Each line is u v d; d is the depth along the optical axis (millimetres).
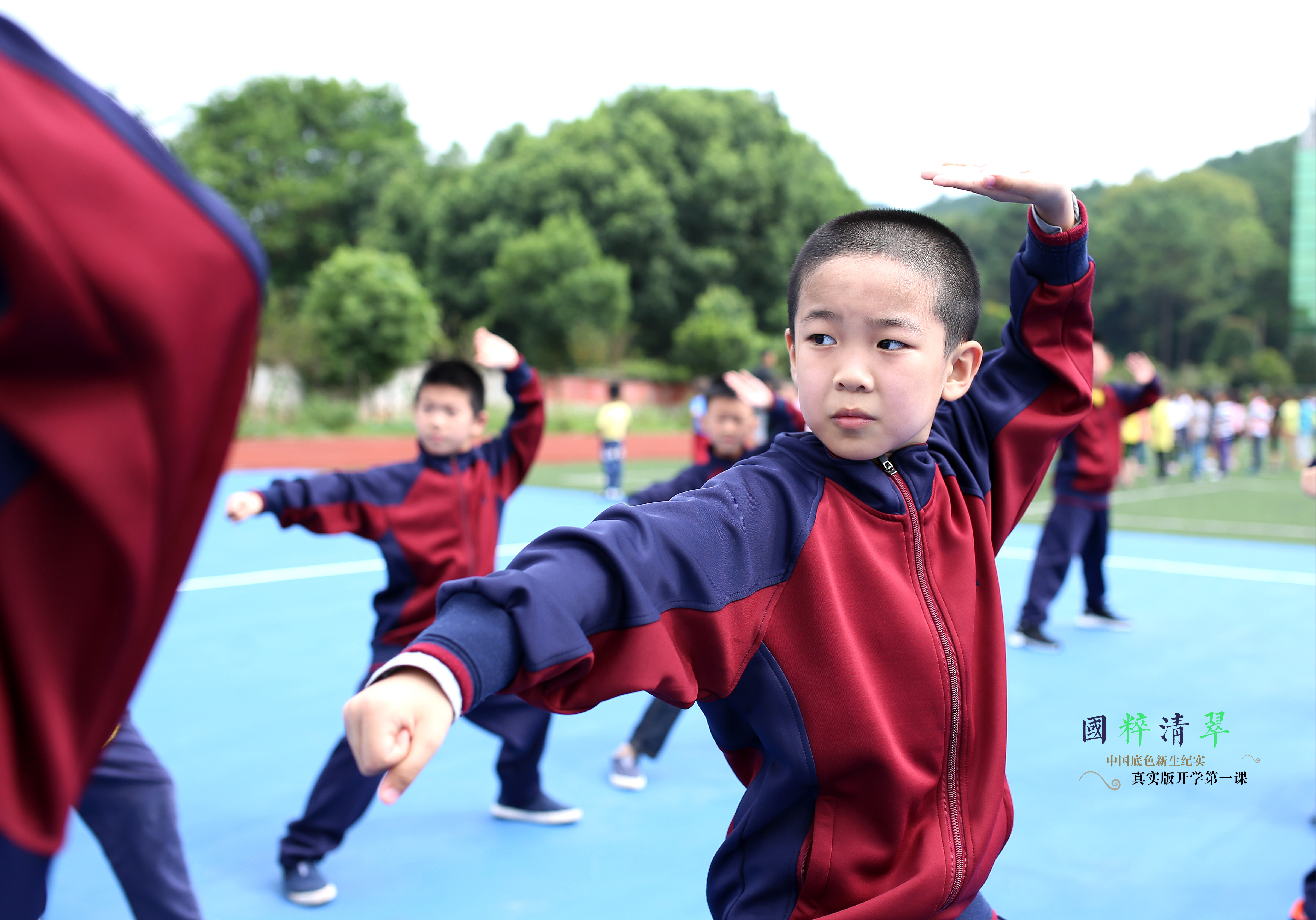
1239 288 71375
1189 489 14625
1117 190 78188
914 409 1200
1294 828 3119
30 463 545
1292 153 88438
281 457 17188
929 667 1224
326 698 4414
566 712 935
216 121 43969
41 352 520
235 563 7906
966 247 1279
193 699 4367
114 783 1977
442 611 856
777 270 38375
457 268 36219
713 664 1084
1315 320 61344
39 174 490
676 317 36906
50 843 568
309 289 35531
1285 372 52031
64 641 572
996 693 1315
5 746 556
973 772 1283
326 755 3725
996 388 1538
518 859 2932
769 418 4004
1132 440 15203
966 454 1463
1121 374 48375
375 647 3012
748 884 1229
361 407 24312
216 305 583
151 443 564
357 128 48031
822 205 39906
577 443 20859
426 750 736
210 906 2623
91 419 538
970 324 1296
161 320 540
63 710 578
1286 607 6434
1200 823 3154
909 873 1183
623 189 35719
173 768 3568
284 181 42125
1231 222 73625
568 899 2686
